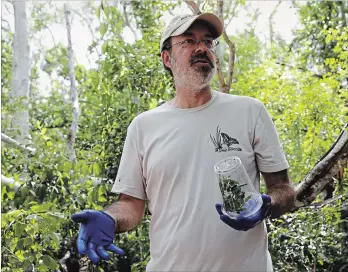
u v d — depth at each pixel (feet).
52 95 35.58
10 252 13.38
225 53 31.45
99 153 16.67
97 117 19.29
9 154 16.72
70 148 20.71
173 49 6.98
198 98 6.79
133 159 7.00
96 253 5.93
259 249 6.25
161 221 6.53
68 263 16.07
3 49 34.50
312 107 18.75
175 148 6.55
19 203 14.70
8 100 26.20
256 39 32.17
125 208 6.90
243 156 6.47
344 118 17.93
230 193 5.93
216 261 6.18
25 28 27.37
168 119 6.81
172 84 17.46
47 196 15.08
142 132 6.93
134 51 17.90
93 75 19.95
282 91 19.76
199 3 17.67
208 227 6.22
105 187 15.44
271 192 6.41
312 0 25.45
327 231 16.44
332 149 12.95
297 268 16.75
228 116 6.62
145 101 17.19
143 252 17.31
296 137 19.89
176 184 6.46
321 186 12.94
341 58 18.67
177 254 6.28
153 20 22.74
